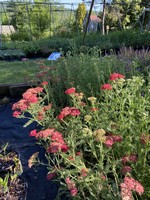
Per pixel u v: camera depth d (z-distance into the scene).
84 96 2.22
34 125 2.75
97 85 2.40
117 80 1.69
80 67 2.82
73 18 12.88
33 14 13.71
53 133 1.29
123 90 1.67
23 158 2.12
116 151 1.51
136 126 1.45
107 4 9.15
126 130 1.54
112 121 1.64
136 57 3.06
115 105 1.74
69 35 9.88
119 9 12.57
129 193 0.96
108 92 1.69
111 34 7.84
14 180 1.69
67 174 1.23
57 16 14.10
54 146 1.19
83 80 2.55
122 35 7.65
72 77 2.73
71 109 1.54
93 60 2.81
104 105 1.73
